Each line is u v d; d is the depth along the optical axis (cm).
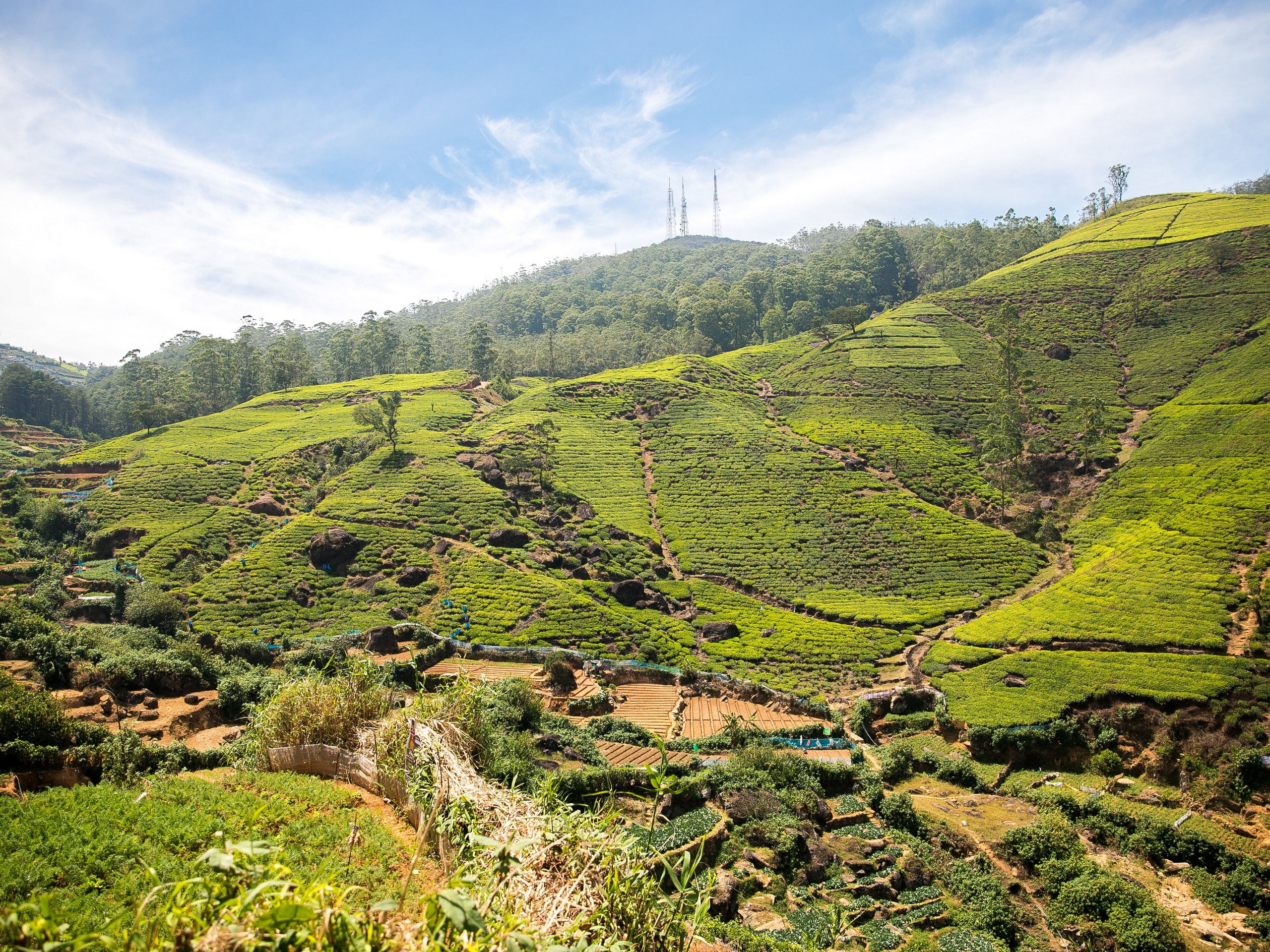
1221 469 7312
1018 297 13100
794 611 6706
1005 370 10356
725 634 6084
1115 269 13012
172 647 4897
